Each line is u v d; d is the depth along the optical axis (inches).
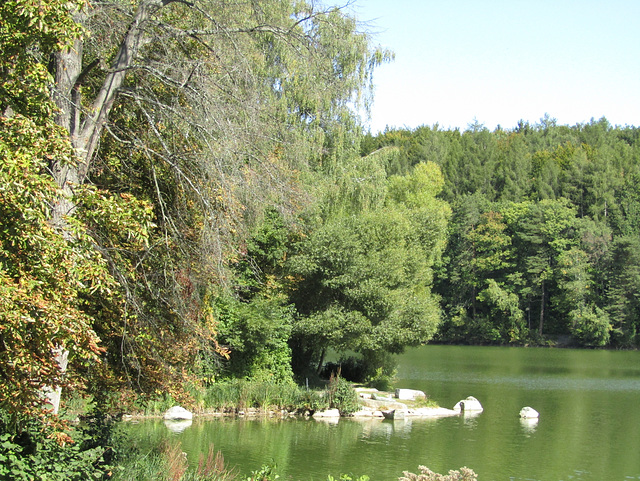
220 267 425.1
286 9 594.6
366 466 673.0
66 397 411.8
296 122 1057.5
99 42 416.2
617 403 1182.9
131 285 404.5
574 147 4274.1
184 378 489.1
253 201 442.9
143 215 306.0
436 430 892.6
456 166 3951.8
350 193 1222.9
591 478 649.6
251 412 981.2
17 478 296.0
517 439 835.4
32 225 255.1
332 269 1155.9
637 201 3474.4
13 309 233.8
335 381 1036.5
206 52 457.1
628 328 2923.2
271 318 1041.5
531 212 3221.0
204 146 419.5
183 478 484.1
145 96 418.9
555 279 3090.6
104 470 401.1
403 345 1230.3
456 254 3316.9
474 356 2381.9
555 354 2532.0
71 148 283.9
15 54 297.6
